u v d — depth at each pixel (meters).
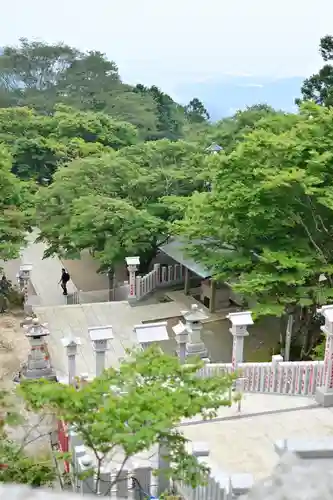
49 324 22.61
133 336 22.06
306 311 21.06
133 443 7.52
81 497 3.88
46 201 27.06
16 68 60.84
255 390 15.45
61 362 19.53
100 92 58.69
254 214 17.80
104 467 10.35
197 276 27.89
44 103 57.97
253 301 23.55
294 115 23.55
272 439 12.99
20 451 9.39
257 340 23.31
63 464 12.13
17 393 8.63
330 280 19.03
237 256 20.02
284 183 16.83
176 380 9.43
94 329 15.62
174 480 10.50
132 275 25.42
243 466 11.91
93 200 25.20
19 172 39.66
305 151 18.56
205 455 9.85
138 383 9.07
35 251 37.28
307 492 4.99
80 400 8.12
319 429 13.48
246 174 18.59
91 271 34.44
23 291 25.53
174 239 27.31
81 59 60.59
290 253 18.19
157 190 27.05
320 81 40.88
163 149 29.56
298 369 15.06
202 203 20.42
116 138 42.41
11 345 20.55
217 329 23.94
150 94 62.97
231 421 13.74
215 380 9.14
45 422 13.61
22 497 3.79
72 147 37.19
